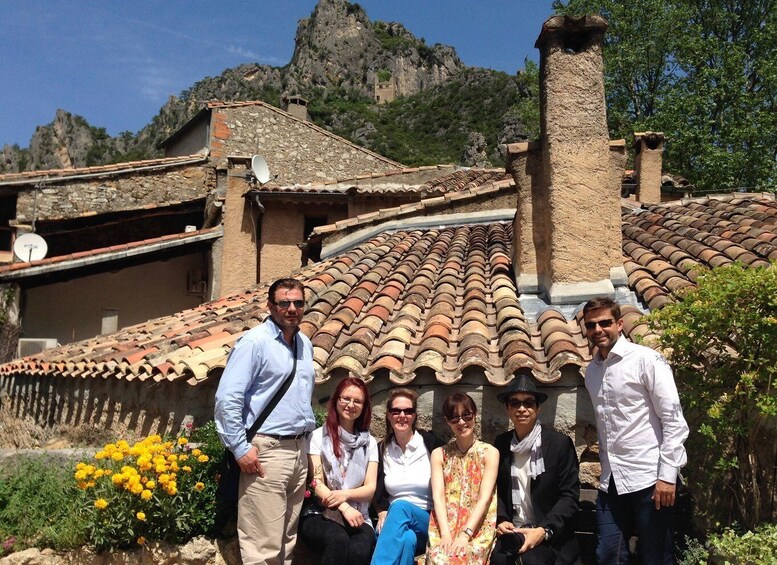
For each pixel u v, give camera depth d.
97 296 13.71
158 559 4.20
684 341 4.00
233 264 13.08
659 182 10.58
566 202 5.88
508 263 6.93
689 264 6.12
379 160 17.52
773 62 19.34
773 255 5.82
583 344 5.07
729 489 4.28
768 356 3.82
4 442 10.19
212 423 4.94
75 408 7.81
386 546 4.03
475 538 3.91
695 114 19.64
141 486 4.13
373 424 4.82
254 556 3.88
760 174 18.81
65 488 4.71
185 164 15.59
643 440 3.74
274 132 16.66
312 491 4.32
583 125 5.92
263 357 3.94
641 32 20.94
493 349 5.13
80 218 14.41
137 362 6.05
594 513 4.38
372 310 5.96
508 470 4.13
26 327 12.95
